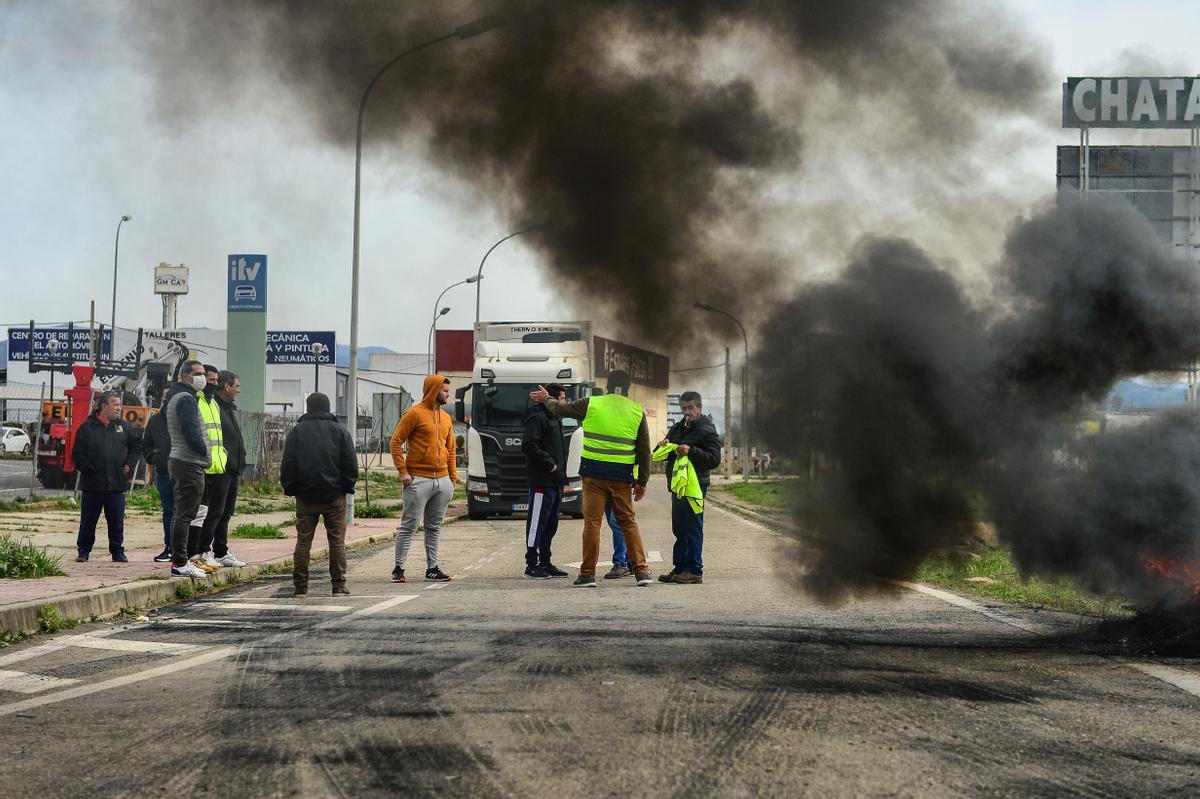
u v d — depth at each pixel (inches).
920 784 159.0
